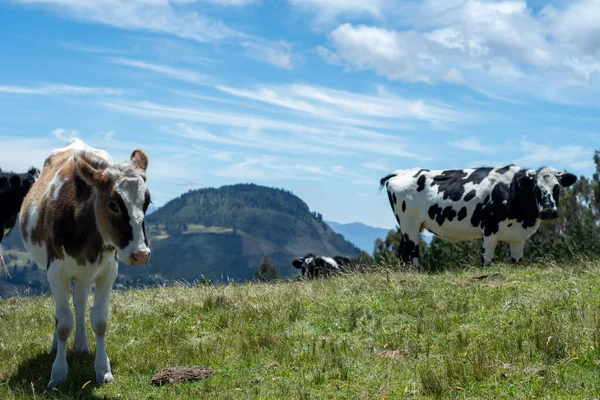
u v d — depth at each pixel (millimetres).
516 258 16797
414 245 18438
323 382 7215
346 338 8938
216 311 11000
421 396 6594
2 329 10797
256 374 7656
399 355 8008
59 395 7320
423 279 12344
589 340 7492
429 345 8156
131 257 7316
